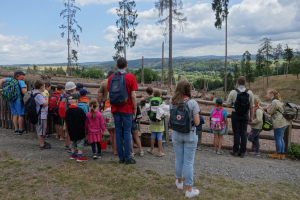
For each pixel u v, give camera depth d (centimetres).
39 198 270
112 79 378
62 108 467
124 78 376
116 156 457
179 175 314
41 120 460
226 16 2817
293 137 880
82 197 279
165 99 577
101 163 400
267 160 513
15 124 583
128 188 306
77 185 310
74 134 392
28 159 401
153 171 375
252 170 432
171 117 295
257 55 6144
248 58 6216
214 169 420
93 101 407
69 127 396
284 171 441
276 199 319
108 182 323
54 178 329
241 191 330
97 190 299
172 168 404
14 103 568
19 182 311
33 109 445
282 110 510
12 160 392
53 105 532
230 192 323
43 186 303
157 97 463
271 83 6469
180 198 293
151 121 474
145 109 467
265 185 367
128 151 400
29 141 527
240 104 464
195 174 386
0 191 284
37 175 336
